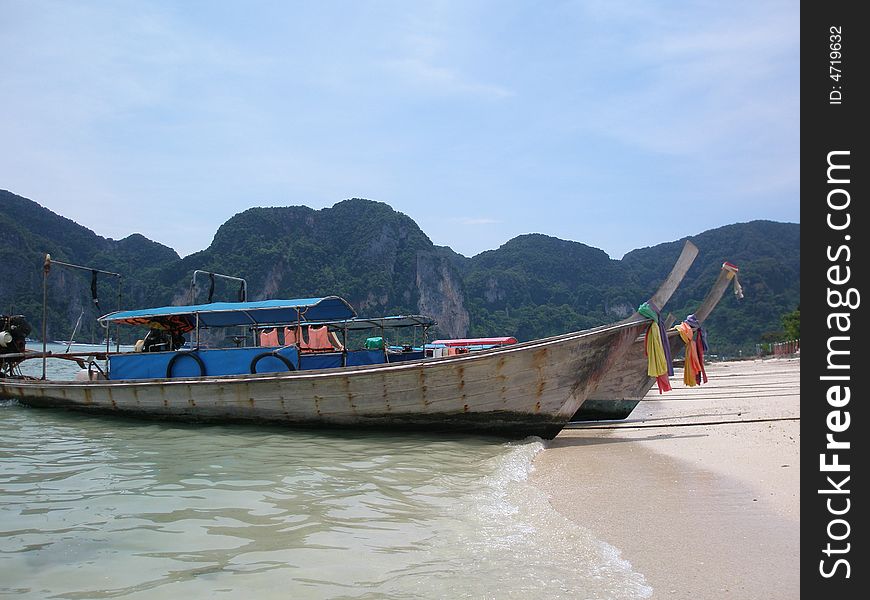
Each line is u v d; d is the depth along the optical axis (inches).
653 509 204.1
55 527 193.5
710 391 716.7
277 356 426.6
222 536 182.5
